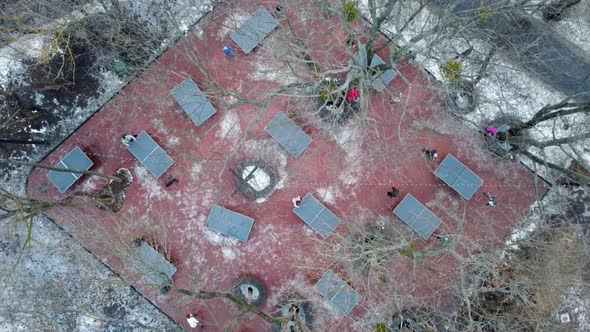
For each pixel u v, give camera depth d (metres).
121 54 18.55
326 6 14.02
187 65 18.56
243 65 18.50
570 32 18.67
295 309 15.88
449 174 17.48
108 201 17.88
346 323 17.81
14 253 18.00
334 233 17.83
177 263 18.05
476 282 15.61
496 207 18.16
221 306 17.94
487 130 17.84
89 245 18.06
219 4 18.73
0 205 13.54
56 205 15.71
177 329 17.86
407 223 17.41
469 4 18.58
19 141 18.11
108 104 18.44
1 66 18.31
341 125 18.22
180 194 18.19
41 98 18.38
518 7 14.95
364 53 13.84
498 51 18.20
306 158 18.20
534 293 17.22
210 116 18.09
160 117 18.42
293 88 15.96
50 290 17.91
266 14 17.95
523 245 17.70
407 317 17.45
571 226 17.34
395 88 18.45
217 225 17.52
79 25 18.03
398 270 17.89
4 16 15.98
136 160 18.27
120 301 17.97
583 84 18.41
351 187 18.16
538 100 18.45
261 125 18.33
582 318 17.31
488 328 17.56
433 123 18.33
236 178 18.16
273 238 18.03
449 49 18.30
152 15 18.62
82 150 18.03
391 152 18.22
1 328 17.78
